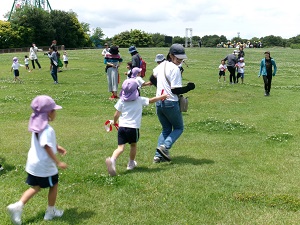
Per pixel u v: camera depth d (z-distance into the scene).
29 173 5.30
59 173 7.42
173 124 8.29
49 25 91.38
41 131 5.17
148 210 5.80
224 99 18.50
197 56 50.22
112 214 5.67
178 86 7.92
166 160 8.25
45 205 5.95
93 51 58.03
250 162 8.38
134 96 7.36
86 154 8.88
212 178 7.22
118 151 7.39
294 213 5.73
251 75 31.12
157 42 112.81
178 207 5.90
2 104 16.53
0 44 84.69
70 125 12.36
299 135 11.07
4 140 10.34
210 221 5.44
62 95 18.84
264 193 6.47
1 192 6.50
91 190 6.57
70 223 5.38
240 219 5.50
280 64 41.44
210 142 10.15
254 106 16.66
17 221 5.23
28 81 25.06
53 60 23.62
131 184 6.82
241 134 11.23
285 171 7.77
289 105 16.94
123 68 33.56
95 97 18.30
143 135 10.90
